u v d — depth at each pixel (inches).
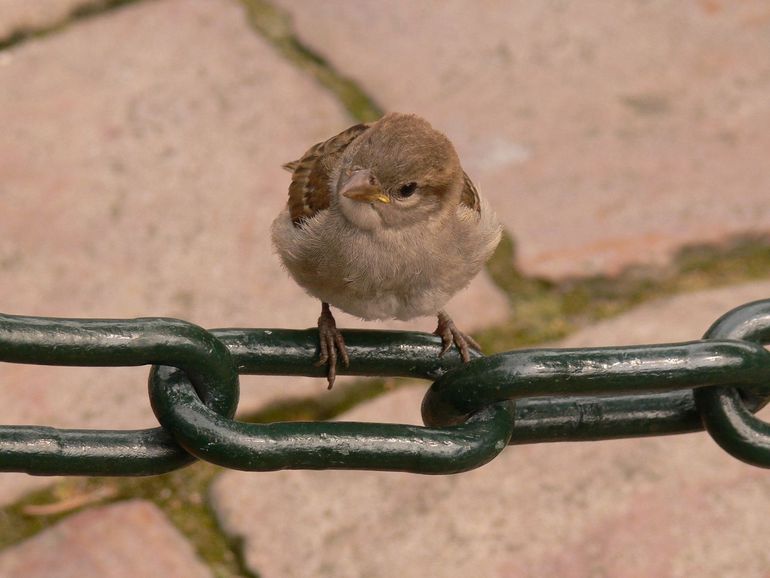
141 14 445.1
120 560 273.3
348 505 287.4
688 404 164.4
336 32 436.1
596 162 383.6
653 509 285.4
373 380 315.6
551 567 273.3
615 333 326.0
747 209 363.3
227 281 347.6
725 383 153.3
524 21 443.5
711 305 334.3
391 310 238.1
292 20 442.6
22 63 423.2
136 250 357.1
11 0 438.6
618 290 341.7
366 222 224.4
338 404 310.8
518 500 288.2
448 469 145.8
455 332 242.2
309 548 277.9
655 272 346.0
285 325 333.7
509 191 372.2
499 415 150.7
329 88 414.6
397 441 144.2
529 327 328.8
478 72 421.7
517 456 298.7
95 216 368.2
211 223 366.3
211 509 287.0
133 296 343.0
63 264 351.9
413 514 285.4
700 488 290.0
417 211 227.5
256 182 380.5
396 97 410.9
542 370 148.1
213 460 140.6
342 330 163.2
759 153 387.5
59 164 386.0
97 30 437.1
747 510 285.0
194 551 277.0
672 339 322.3
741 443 159.0
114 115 403.9
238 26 439.2
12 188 376.8
